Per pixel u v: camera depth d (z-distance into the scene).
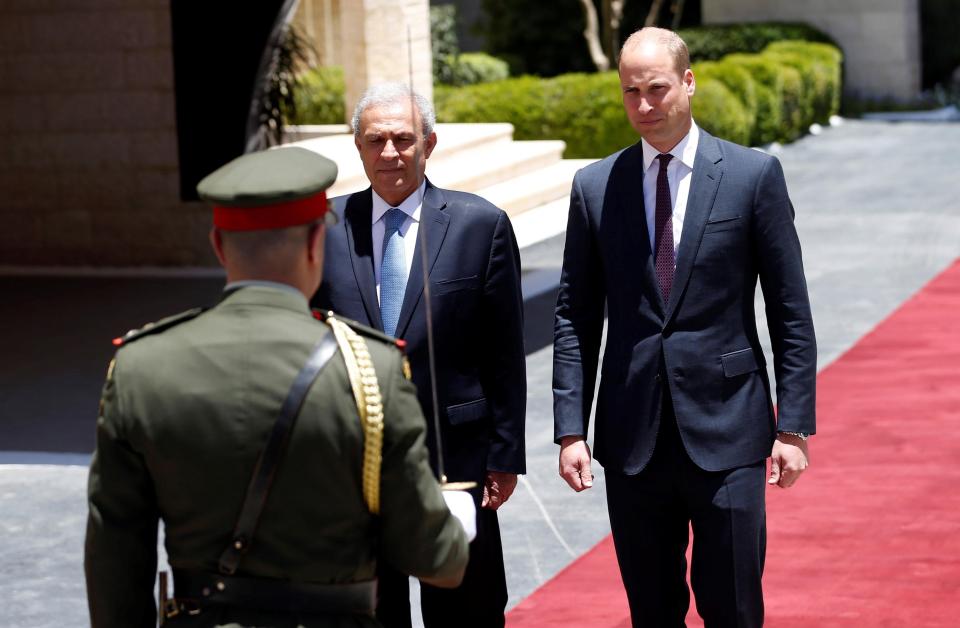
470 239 4.41
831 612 5.60
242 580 2.93
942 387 9.05
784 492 7.16
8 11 13.90
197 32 13.63
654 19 24.56
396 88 4.37
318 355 2.93
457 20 26.61
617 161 4.48
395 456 2.95
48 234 14.22
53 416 9.00
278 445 2.87
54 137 14.05
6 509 7.20
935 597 5.72
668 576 4.50
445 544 3.05
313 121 15.93
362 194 4.49
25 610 5.86
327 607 2.96
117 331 11.36
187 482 2.90
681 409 4.28
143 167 13.93
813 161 19.77
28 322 11.84
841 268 12.91
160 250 14.02
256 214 2.97
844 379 9.38
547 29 26.38
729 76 19.45
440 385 4.35
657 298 4.34
